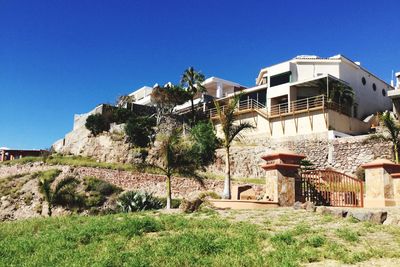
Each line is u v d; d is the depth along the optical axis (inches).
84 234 474.9
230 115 932.6
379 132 1510.8
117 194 1451.8
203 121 2031.3
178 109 2464.3
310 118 1672.0
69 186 1432.1
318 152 1551.4
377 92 2021.4
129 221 507.5
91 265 351.9
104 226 503.5
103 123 2112.5
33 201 1439.5
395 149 1247.5
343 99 1691.7
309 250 352.5
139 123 1897.1
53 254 405.4
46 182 1304.1
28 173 1695.4
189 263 339.6
